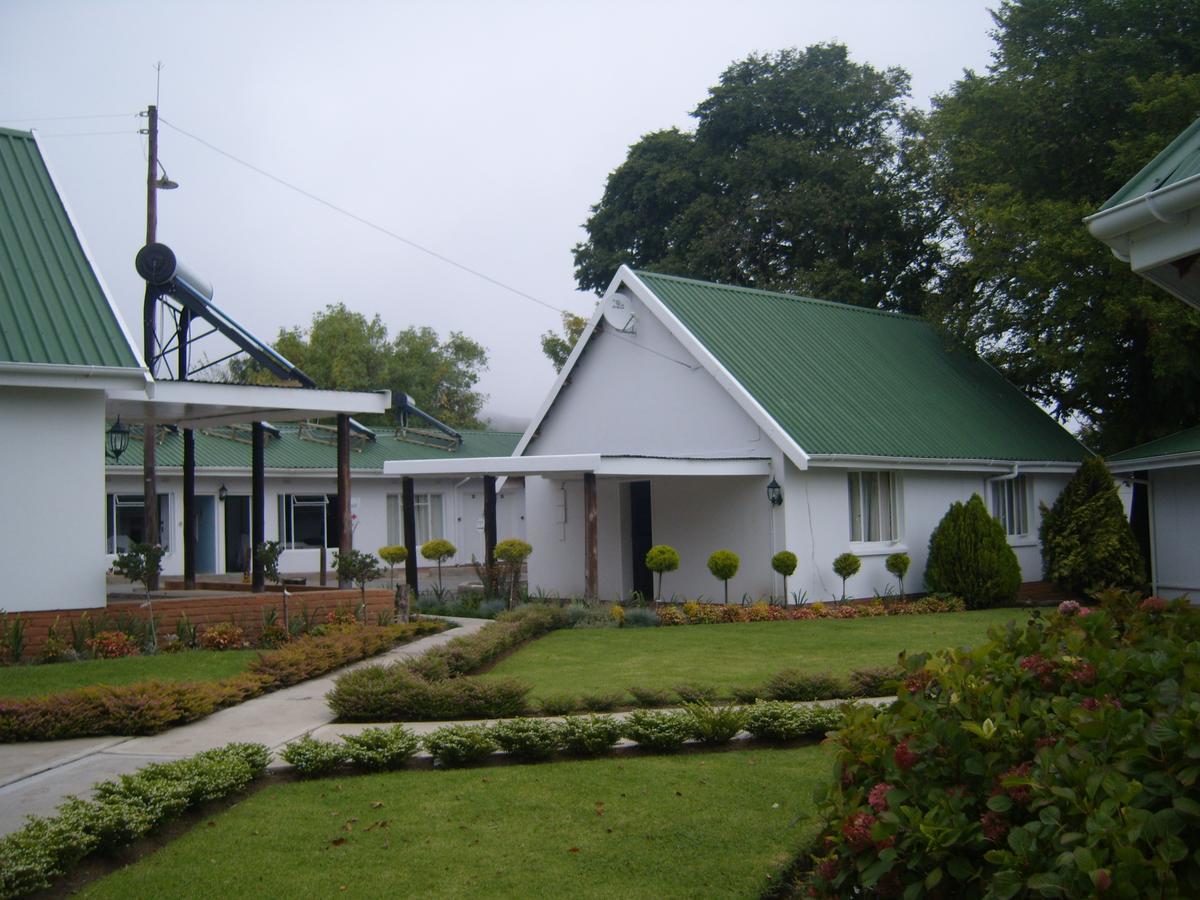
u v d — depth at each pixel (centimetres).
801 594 1934
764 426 1917
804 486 1959
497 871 604
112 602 1448
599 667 1296
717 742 888
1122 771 367
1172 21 2395
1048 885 341
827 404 2105
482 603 1911
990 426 2405
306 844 645
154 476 2036
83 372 1314
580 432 2325
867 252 3494
